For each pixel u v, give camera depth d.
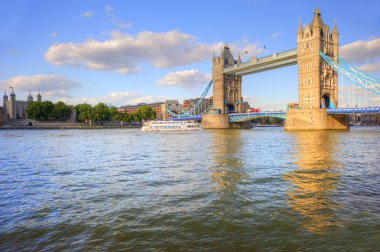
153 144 60.41
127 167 30.97
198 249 11.65
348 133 94.44
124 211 16.14
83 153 44.78
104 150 49.16
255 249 11.62
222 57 190.75
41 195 19.86
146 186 22.00
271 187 21.17
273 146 51.28
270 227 13.70
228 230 13.43
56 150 49.69
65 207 17.05
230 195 19.11
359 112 109.69
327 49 127.56
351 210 15.87
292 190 20.25
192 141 67.44
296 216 15.06
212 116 178.50
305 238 12.50
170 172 27.48
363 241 12.18
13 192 20.77
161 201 17.97
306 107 128.12
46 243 12.29
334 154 39.00
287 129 127.81
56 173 28.05
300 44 131.25
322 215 15.15
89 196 19.41
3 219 15.12
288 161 33.31
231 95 195.50
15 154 43.78
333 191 19.86
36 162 35.44
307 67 128.00
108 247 11.87
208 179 24.03
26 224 14.38
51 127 182.50
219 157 37.41
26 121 187.12
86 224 14.28
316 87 123.56
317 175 25.27
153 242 12.28
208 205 17.05
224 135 93.81
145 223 14.34
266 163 32.06
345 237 12.55
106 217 15.23
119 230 13.53
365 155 37.75
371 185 21.47
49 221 14.75
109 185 22.56
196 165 31.30
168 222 14.44
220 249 11.64
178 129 144.75
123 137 88.81
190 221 14.52
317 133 96.50
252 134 98.19
